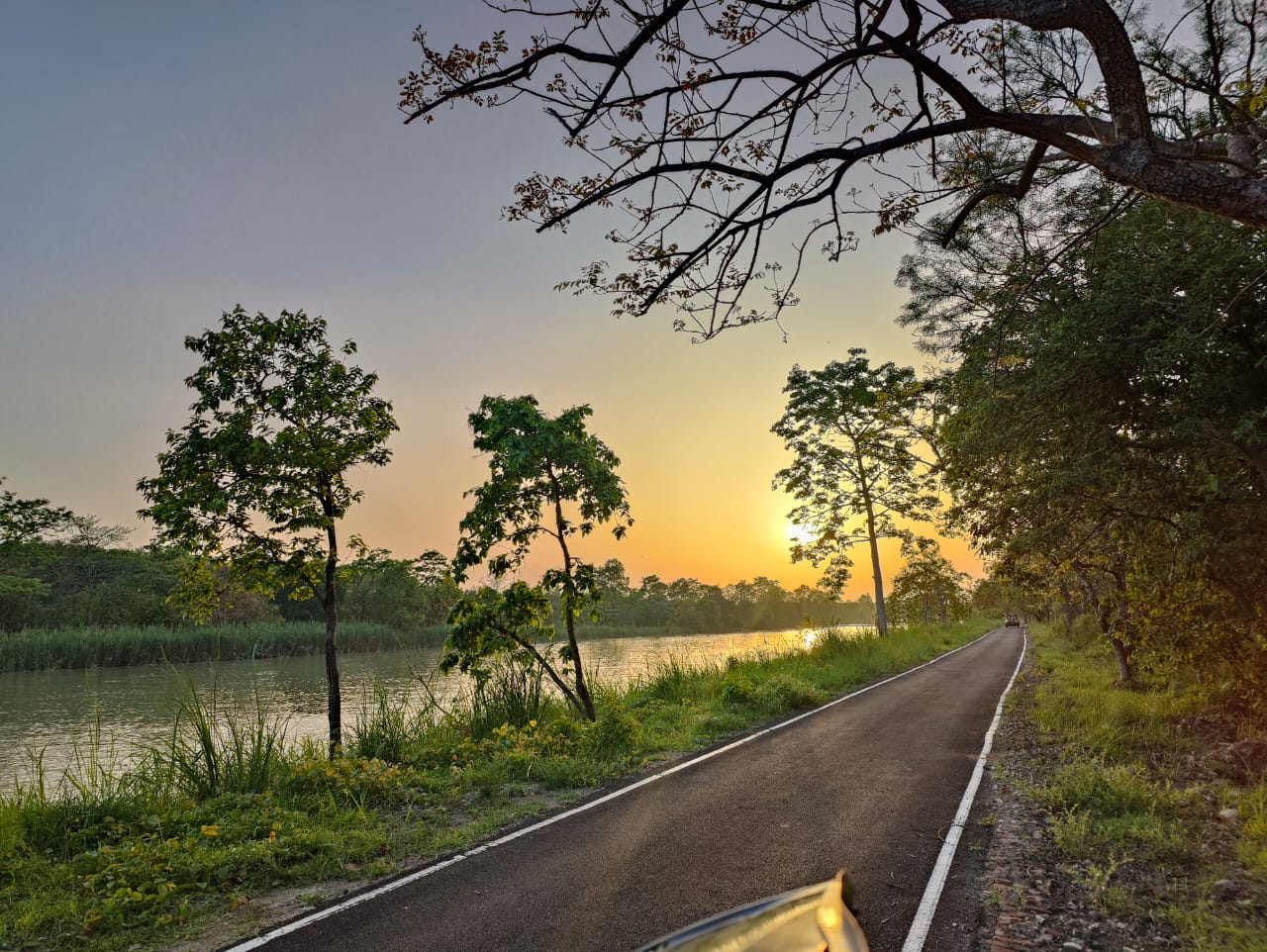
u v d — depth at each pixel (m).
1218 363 8.96
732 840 6.98
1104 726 11.47
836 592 35.69
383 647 72.25
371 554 12.87
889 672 25.11
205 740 9.81
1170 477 9.87
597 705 15.77
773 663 23.36
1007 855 6.49
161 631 54.62
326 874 6.45
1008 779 9.28
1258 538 9.25
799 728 13.64
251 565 11.59
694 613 174.75
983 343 11.36
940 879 5.92
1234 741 9.98
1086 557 14.38
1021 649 39.72
